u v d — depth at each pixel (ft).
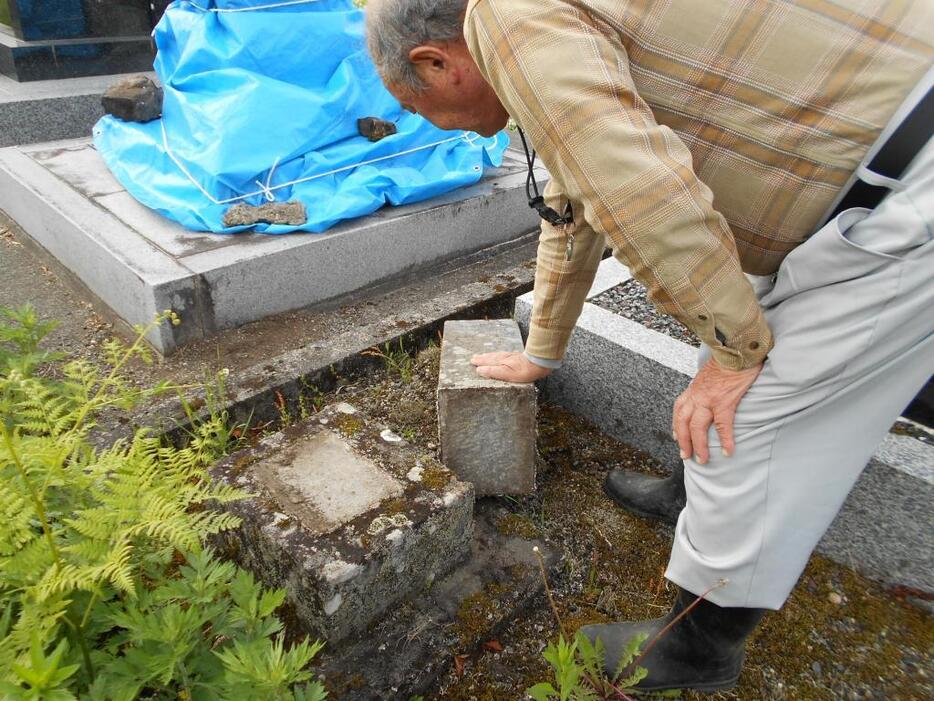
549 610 5.63
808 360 3.53
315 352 8.32
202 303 8.71
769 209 3.51
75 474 4.35
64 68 14.83
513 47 3.03
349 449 5.91
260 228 9.73
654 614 5.62
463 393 6.05
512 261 12.02
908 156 3.20
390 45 3.55
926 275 3.23
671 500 6.35
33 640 3.08
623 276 9.11
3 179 11.34
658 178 3.01
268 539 4.99
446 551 5.55
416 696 4.89
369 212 10.51
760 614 4.34
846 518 5.99
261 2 10.44
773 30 3.08
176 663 3.92
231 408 7.41
